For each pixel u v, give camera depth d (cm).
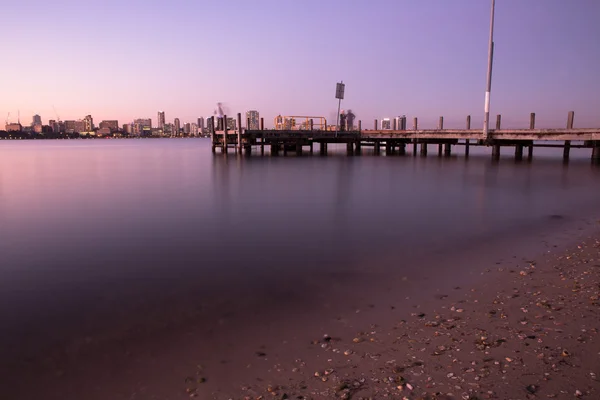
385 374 403
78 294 652
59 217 1269
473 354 430
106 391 397
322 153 4656
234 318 550
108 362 449
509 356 420
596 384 364
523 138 3103
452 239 956
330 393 377
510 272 702
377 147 4738
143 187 1983
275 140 4356
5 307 604
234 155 4628
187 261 815
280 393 381
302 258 823
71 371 434
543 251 832
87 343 493
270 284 679
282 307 583
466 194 1695
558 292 592
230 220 1198
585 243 882
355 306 580
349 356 442
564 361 404
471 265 754
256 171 2798
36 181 2314
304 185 2025
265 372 418
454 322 512
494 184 2039
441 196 1642
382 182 2139
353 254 846
